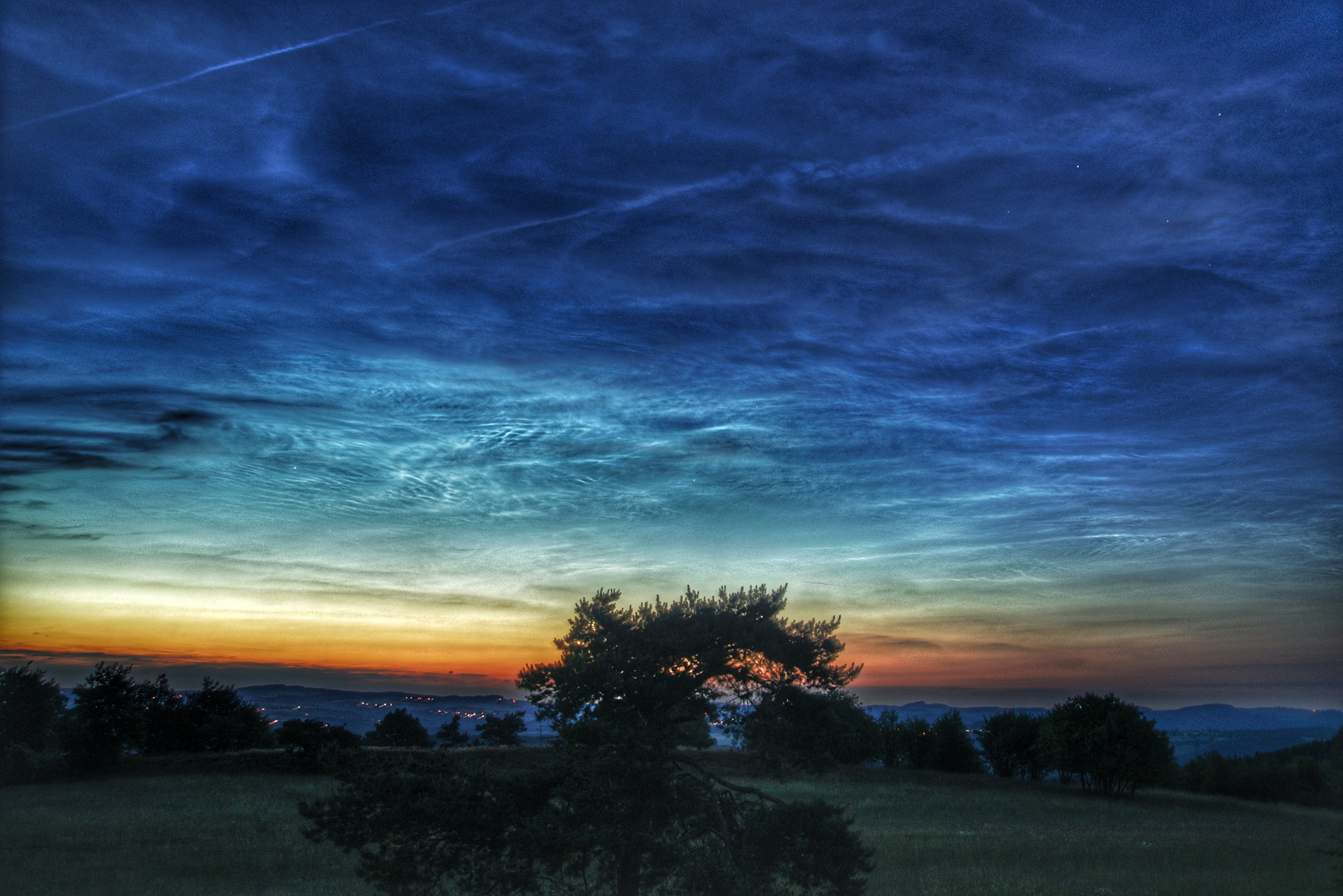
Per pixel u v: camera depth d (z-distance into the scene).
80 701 48.88
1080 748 56.62
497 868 11.51
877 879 22.12
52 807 34.84
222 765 49.19
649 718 12.73
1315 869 25.05
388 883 11.40
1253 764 63.28
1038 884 21.78
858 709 13.06
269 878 21.20
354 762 12.13
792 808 11.96
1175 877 23.33
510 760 14.04
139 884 20.55
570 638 13.23
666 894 11.70
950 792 52.19
